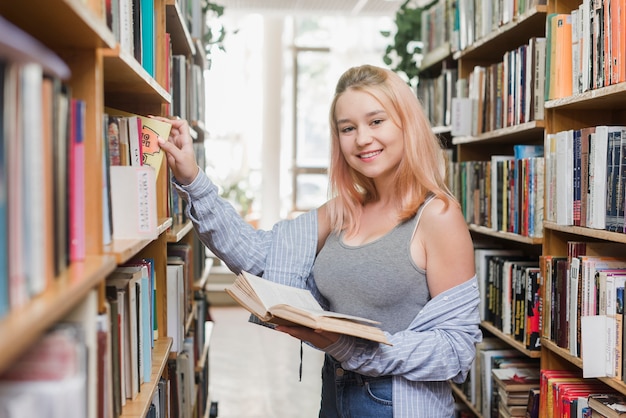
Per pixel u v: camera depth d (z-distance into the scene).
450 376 1.57
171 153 1.75
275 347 5.74
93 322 1.03
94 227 1.15
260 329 6.40
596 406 1.99
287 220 1.91
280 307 1.42
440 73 4.59
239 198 8.35
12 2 0.91
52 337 0.80
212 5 4.53
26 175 0.77
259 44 8.27
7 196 0.71
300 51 8.59
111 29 1.36
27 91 0.76
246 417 4.00
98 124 1.18
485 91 3.26
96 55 1.19
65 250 0.96
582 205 2.17
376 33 8.52
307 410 4.14
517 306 2.79
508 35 3.04
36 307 0.73
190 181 1.79
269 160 8.09
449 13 3.94
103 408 1.13
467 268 1.61
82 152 1.05
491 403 3.06
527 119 2.68
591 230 2.09
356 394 1.63
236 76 8.27
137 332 1.57
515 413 2.72
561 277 2.33
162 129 1.72
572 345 2.24
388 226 1.69
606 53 2.01
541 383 2.46
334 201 1.82
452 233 1.59
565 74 2.36
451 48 3.84
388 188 1.71
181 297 2.31
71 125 1.02
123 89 1.75
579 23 2.22
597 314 2.07
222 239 1.83
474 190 3.42
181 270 2.33
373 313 1.66
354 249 1.69
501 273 3.03
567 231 2.29
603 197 2.03
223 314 7.08
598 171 2.04
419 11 4.81
